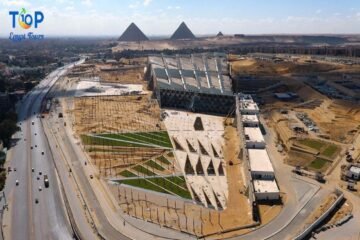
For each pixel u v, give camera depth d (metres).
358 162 188.00
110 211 143.75
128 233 129.38
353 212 142.12
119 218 138.88
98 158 195.88
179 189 161.25
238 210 144.25
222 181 169.12
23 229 132.88
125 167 184.50
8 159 195.00
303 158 194.12
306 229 127.06
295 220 136.00
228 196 155.75
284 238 125.00
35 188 162.75
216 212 142.88
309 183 165.62
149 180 170.00
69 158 196.25
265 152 184.25
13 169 182.25
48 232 131.50
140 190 160.62
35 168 183.88
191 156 197.12
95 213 142.38
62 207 147.88
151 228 132.12
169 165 186.25
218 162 189.50
